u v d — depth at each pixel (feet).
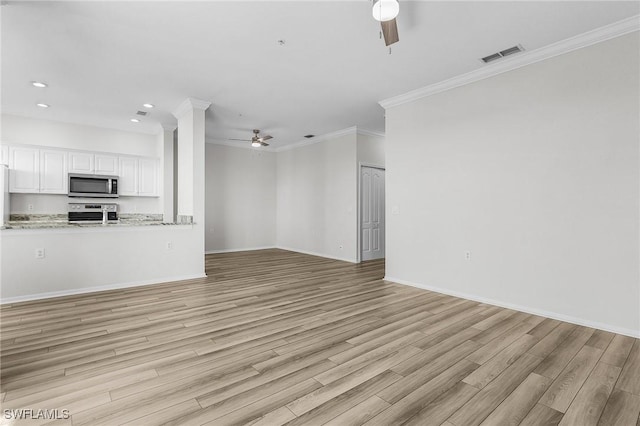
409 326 9.78
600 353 7.99
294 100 15.80
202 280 15.83
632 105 9.04
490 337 8.96
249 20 9.05
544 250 10.70
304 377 6.81
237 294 13.33
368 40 10.16
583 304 9.90
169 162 20.61
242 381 6.63
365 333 9.22
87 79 13.21
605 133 9.48
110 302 12.04
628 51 9.09
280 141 25.71
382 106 16.07
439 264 13.76
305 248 25.64
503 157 11.71
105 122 19.49
